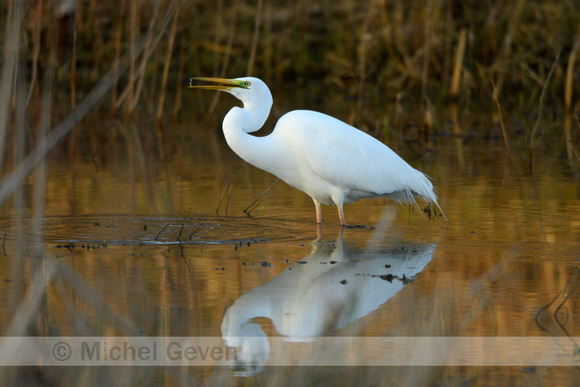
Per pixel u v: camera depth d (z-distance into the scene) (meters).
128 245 10.54
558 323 7.85
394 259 10.05
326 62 31.92
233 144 12.40
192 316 7.91
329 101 27.88
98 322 7.74
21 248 9.12
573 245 10.73
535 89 27.02
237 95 12.61
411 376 6.80
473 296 8.60
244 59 31.55
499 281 9.12
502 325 7.78
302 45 32.09
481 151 19.39
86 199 13.53
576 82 27.19
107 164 17.45
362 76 26.08
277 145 12.30
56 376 6.82
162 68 31.23
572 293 8.69
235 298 8.41
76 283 8.83
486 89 28.12
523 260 10.00
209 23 31.27
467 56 28.67
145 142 20.64
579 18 27.64
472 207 13.30
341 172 11.97
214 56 31.38
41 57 23.95
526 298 8.55
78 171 16.48
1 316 7.80
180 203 13.42
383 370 6.90
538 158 18.38
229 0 31.89
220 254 10.20
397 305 8.30
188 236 11.12
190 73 31.23
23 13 7.18
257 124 12.66
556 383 6.65
